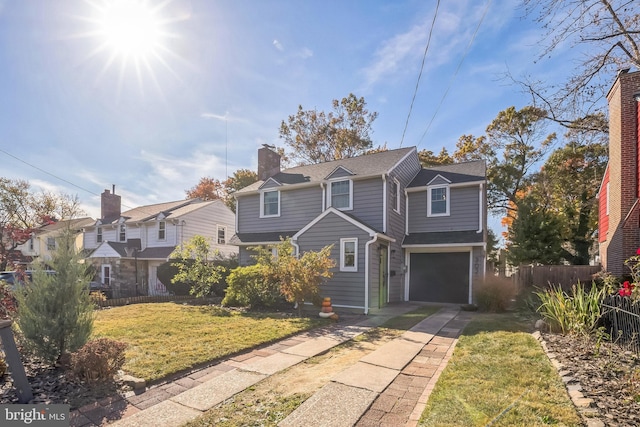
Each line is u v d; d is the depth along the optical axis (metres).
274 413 3.58
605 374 4.15
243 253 16.30
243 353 5.91
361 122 29.19
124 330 7.40
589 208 19.12
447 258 14.02
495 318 8.87
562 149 20.61
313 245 12.32
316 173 15.81
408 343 6.47
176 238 19.88
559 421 3.06
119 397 4.09
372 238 11.16
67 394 4.16
